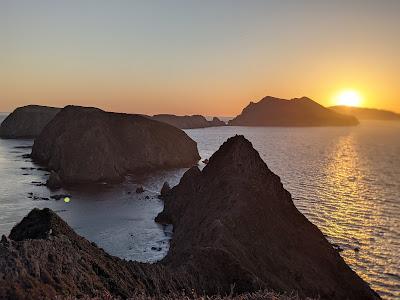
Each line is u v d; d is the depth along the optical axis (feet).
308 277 167.73
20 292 77.61
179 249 180.04
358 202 317.01
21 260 88.28
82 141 436.35
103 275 105.29
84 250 114.83
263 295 97.86
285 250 181.16
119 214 280.10
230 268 136.56
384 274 187.01
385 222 262.06
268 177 244.22
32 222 133.49
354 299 164.55
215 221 172.55
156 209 296.51
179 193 271.90
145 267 125.39
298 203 311.88
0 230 229.86
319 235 211.82
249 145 265.13
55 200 315.58
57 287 85.81
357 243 223.51
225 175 234.79
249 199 202.18
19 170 449.48
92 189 367.04
